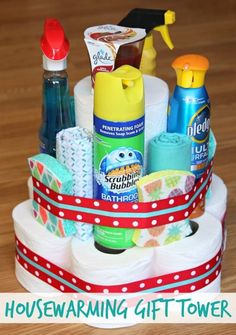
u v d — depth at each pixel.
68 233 1.07
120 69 0.97
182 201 1.04
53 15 2.54
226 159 1.57
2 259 1.24
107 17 2.53
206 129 1.09
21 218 1.13
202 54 2.20
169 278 1.07
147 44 1.16
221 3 2.65
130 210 1.02
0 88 1.94
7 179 1.49
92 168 1.04
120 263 1.03
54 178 1.03
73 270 1.06
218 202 1.17
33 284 1.14
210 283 1.11
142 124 0.99
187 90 1.05
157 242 1.05
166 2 2.67
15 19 2.50
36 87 1.95
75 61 2.12
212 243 1.08
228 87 1.95
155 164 1.05
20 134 1.69
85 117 1.06
